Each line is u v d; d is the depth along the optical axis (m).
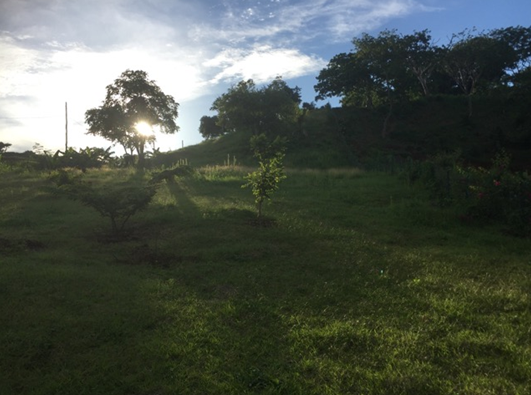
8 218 11.77
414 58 48.25
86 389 3.84
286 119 45.28
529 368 3.92
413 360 4.21
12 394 3.79
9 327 5.03
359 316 5.41
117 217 11.21
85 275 6.93
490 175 12.95
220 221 11.38
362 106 57.69
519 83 39.91
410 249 9.06
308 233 10.26
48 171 25.89
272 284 6.74
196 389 3.78
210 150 47.06
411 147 43.41
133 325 5.16
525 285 6.48
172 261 8.06
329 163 37.28
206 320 5.29
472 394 3.54
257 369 4.04
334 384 3.77
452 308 5.49
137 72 41.84
